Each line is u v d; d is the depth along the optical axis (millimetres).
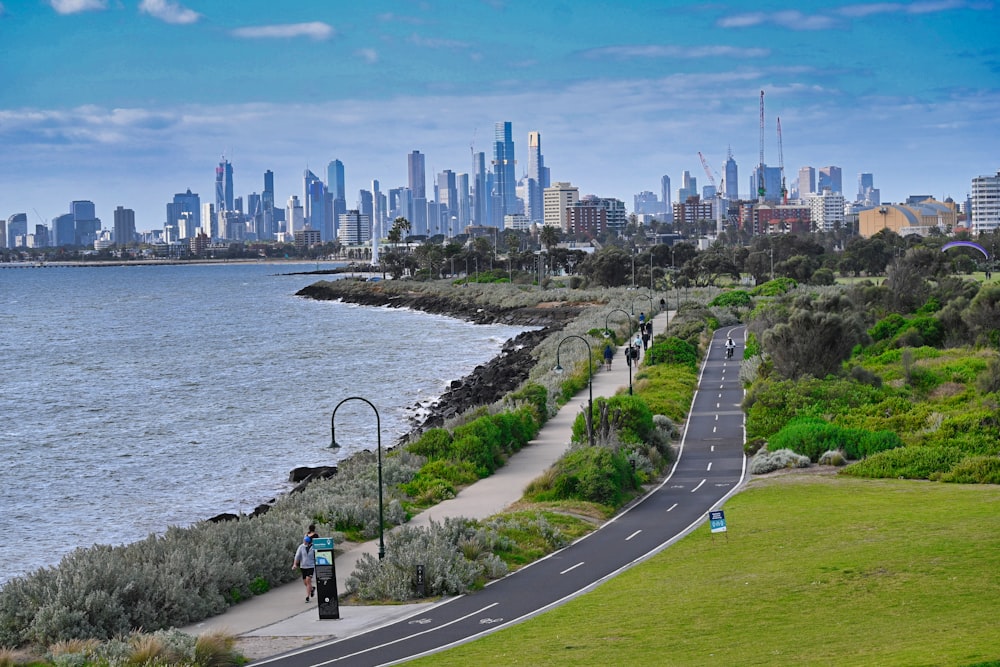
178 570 40094
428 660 31469
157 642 32406
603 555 46844
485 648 32438
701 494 60219
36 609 36219
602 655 30281
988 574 35344
